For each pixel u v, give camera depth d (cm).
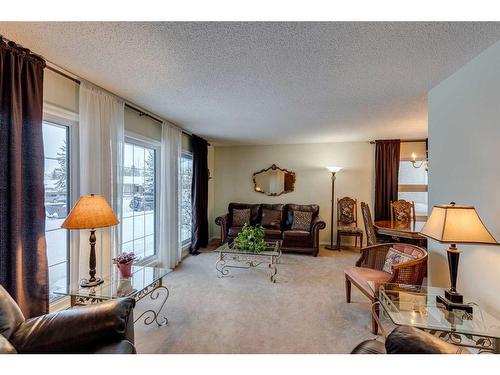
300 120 368
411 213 451
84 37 166
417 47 174
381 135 471
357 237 532
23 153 177
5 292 131
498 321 155
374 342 140
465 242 150
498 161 169
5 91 165
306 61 195
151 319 231
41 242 184
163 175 371
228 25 152
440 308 169
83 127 232
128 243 321
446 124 224
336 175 552
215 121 378
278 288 306
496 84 170
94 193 241
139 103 295
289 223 528
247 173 601
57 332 126
